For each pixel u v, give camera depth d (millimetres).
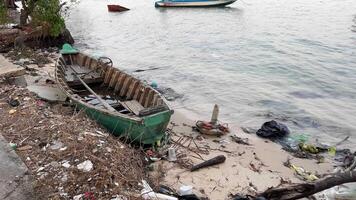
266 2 41094
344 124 12352
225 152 10125
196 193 7945
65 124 7992
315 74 17312
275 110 13531
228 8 38406
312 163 9891
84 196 5656
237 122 12539
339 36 24453
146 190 6141
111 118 9320
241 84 16141
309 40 23672
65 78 12641
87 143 7031
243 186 8430
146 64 19250
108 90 12555
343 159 10078
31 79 14242
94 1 47625
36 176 6074
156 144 9664
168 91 15227
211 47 22734
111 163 6535
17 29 19938
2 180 5609
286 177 9016
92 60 13734
